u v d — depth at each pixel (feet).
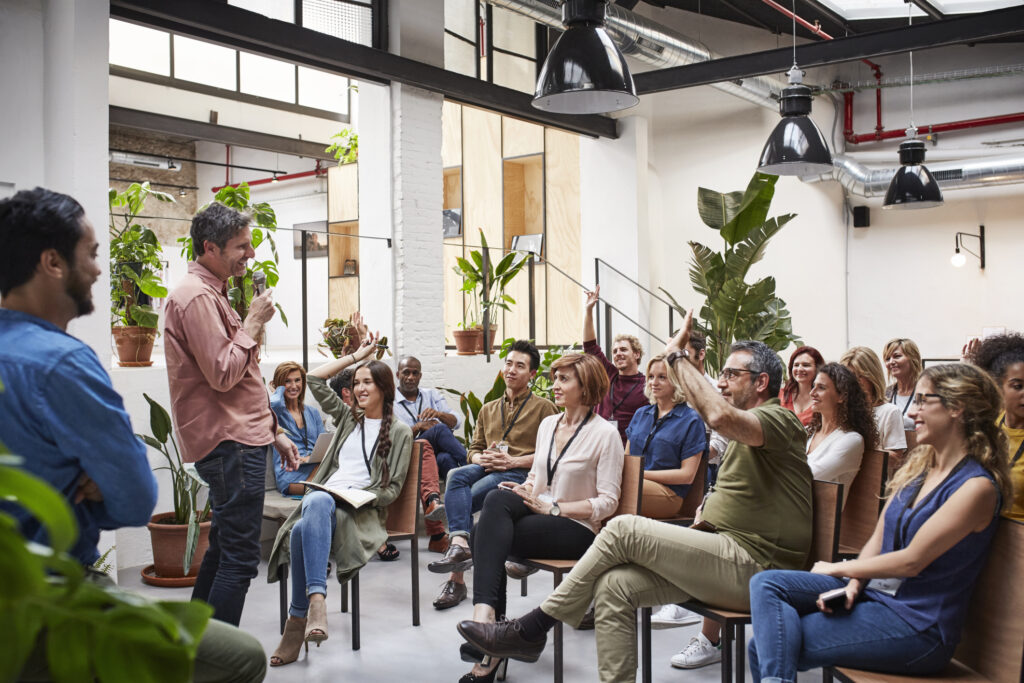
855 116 32.04
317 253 38.11
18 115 15.40
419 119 21.91
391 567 16.49
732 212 26.00
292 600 11.41
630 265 29.58
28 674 4.32
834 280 31.48
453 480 14.23
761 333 26.61
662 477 12.46
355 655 11.59
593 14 13.15
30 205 5.15
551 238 31.45
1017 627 6.78
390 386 13.20
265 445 9.74
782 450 8.79
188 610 2.04
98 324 15.07
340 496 11.80
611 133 29.68
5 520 1.65
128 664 1.94
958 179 28.50
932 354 30.22
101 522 5.49
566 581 9.34
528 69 26.78
